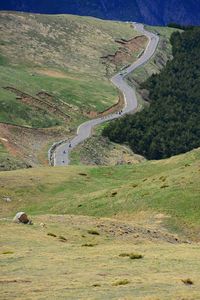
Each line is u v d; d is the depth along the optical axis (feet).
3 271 172.14
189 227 309.22
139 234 279.28
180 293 141.90
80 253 210.18
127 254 207.00
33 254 202.59
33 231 255.09
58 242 235.81
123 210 357.61
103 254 208.85
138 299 133.80
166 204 342.44
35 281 157.69
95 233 269.03
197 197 340.39
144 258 202.69
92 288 149.59
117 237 267.59
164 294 141.38
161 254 213.25
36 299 135.54
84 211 380.37
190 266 188.34
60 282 156.66
